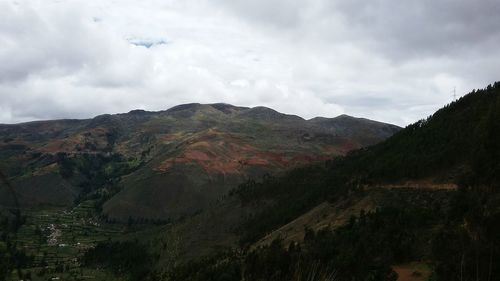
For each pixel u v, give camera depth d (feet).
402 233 289.74
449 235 221.66
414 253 259.80
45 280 622.13
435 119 573.74
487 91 538.06
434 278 166.09
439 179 406.21
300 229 457.27
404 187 416.05
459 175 384.27
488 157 337.31
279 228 539.29
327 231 364.17
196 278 398.21
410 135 587.68
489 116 381.40
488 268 111.34
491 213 169.58
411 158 472.85
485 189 290.76
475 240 146.82
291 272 52.95
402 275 228.84
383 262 255.70
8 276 599.57
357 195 453.58
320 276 50.11
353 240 309.63
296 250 323.37
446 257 172.65
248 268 306.35
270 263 279.69
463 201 287.07
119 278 646.33
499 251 115.85
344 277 222.89
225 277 326.85
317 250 305.73
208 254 625.41
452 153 430.20
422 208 337.72
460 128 474.90
